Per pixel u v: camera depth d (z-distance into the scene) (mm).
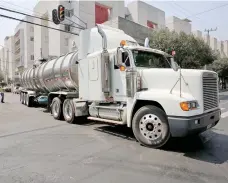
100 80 6676
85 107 7875
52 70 10594
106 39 7113
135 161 4309
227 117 9875
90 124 8445
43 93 14266
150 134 5180
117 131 7086
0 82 72812
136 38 23984
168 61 6848
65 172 3795
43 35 44344
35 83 13828
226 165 4125
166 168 3957
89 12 32375
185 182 3393
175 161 4320
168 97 4785
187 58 18875
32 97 15664
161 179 3500
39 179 3527
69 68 8961
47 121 9312
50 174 3715
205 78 4996
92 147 5285
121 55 5801
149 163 4199
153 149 5094
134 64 5805
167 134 4938
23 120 9609
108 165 4102
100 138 6188
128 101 5672
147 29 25656
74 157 4562
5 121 9344
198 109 4715
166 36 19062
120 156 4605
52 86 11375
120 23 22234
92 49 7602
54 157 4578
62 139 6105
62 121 9273
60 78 9930
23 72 17844
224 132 6848
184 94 4855
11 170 3912
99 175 3660
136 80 5520
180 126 4551
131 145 5438
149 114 5207
